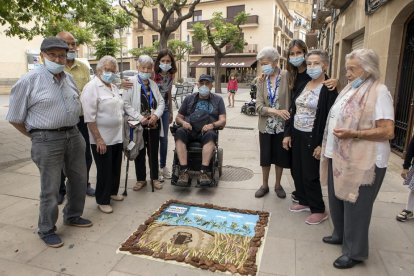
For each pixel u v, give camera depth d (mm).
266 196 4410
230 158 6254
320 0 16500
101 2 8727
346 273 2785
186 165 4449
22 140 7441
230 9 34500
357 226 2771
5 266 2844
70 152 3281
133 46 40406
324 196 4430
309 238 3342
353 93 2727
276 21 35062
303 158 3635
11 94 2945
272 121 4113
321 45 22188
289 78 3980
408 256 3041
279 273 2783
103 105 3697
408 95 5973
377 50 6816
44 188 3119
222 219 3707
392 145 6445
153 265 2875
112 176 4098
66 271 2783
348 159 2691
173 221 3650
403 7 5727
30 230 3461
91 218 3754
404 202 4176
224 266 2838
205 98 4727
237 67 34219
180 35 37062
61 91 3096
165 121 5027
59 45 2926
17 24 7645
